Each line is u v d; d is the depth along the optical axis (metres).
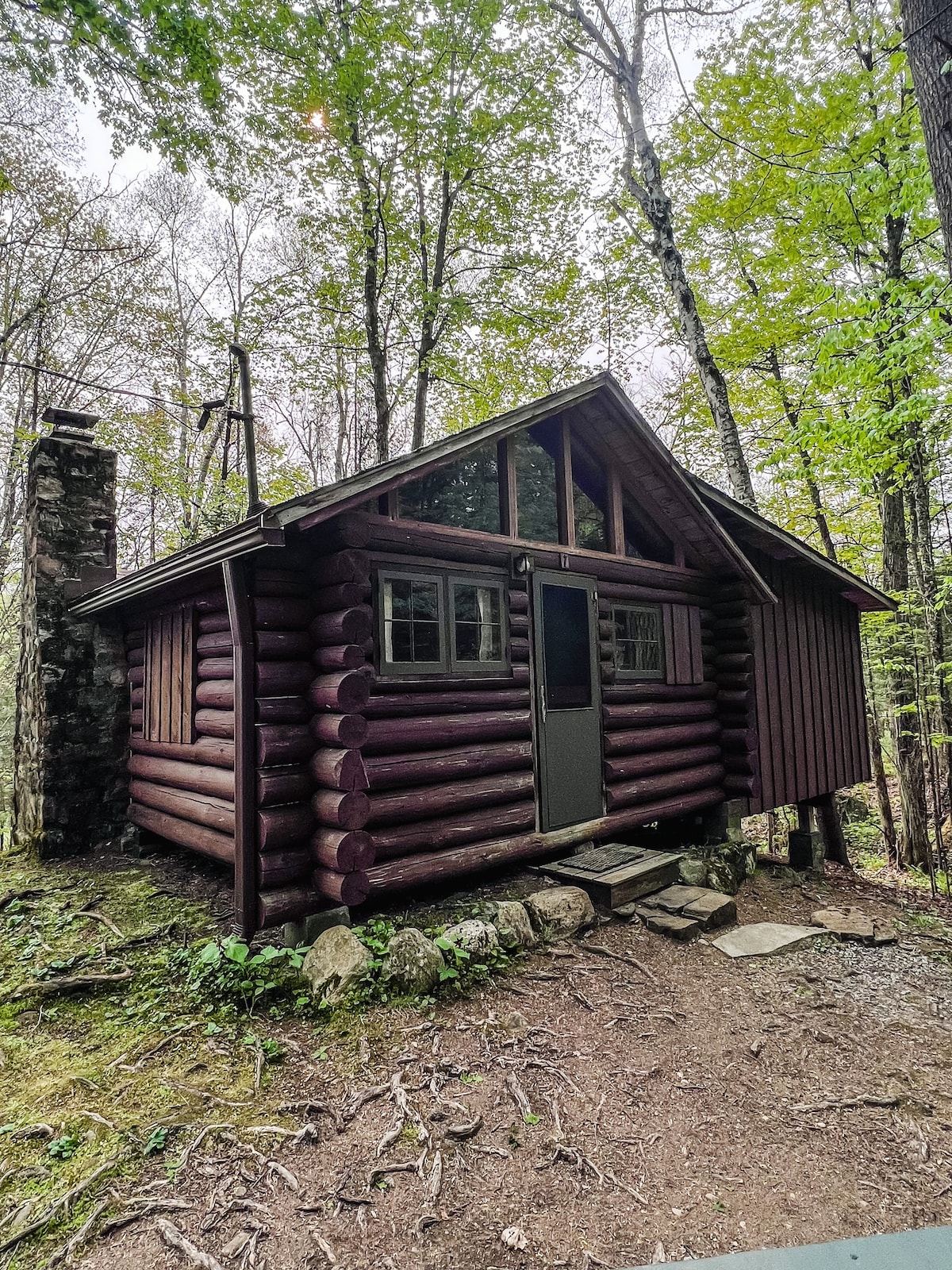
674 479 6.22
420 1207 2.32
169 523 16.86
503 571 5.32
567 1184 2.47
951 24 3.28
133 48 4.59
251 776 4.05
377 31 9.14
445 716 4.83
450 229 13.09
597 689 6.03
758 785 7.10
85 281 14.08
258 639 4.10
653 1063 3.31
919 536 9.98
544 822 5.42
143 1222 2.21
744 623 7.29
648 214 9.95
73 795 6.78
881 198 7.76
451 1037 3.37
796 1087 3.19
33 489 7.13
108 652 7.12
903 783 10.62
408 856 4.48
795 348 11.64
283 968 3.82
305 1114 2.77
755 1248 2.20
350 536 4.16
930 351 6.60
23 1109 2.77
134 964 4.16
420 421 12.73
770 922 5.55
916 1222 2.34
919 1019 3.98
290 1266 2.05
